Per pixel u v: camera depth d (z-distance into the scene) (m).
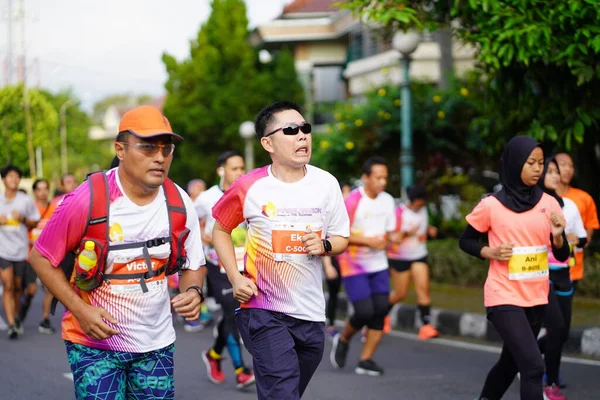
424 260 9.03
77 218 3.33
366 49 23.22
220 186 6.91
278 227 3.95
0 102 31.39
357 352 8.19
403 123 11.87
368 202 7.09
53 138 48.06
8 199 9.22
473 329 8.98
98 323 3.29
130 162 3.34
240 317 4.11
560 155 6.61
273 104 4.03
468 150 15.70
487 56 7.62
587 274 9.98
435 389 6.39
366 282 6.96
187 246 3.62
